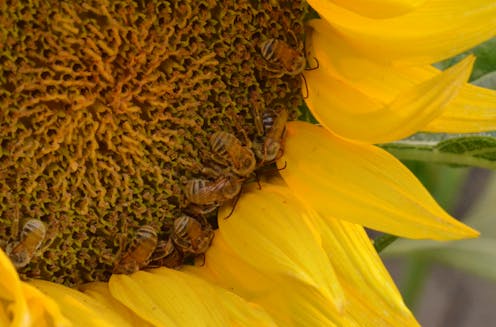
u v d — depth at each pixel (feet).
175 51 1.48
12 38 1.43
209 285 1.49
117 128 1.49
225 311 1.47
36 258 1.46
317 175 1.50
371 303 1.48
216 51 1.50
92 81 1.47
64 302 1.43
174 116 1.51
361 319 1.49
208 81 1.50
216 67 1.50
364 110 1.50
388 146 1.59
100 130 1.48
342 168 1.50
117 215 1.50
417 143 1.58
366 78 1.49
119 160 1.50
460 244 1.93
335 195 1.49
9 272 1.35
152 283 1.47
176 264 1.52
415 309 1.99
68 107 1.47
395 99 1.44
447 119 1.48
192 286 1.48
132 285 1.47
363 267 1.48
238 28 1.50
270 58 1.49
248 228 1.49
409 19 1.45
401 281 2.68
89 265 1.49
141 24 1.47
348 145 1.51
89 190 1.48
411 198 1.47
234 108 1.51
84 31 1.45
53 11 1.43
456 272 2.80
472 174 2.62
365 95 1.50
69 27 1.43
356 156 1.50
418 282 1.98
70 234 1.48
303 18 1.51
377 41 1.46
